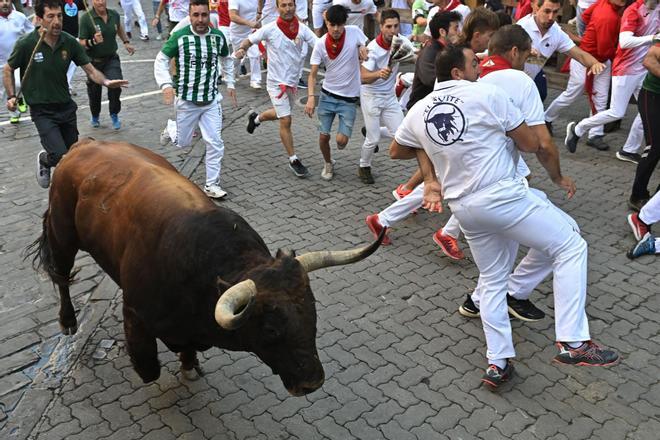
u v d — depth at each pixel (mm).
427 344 4582
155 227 3344
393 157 4410
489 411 3980
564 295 4008
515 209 3863
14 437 3805
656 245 5594
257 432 3820
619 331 4676
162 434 3809
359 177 7359
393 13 6453
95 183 3811
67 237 4145
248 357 4469
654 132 6031
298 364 2838
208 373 4309
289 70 7094
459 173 3932
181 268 3168
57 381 4258
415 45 9086
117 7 18531
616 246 5805
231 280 2986
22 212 6645
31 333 4777
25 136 8805
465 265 5582
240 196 6930
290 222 6348
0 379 4301
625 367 4324
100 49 8477
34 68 6223
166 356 4461
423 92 6199
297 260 2932
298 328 2811
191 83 6457
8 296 5242
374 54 6547
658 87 5984
